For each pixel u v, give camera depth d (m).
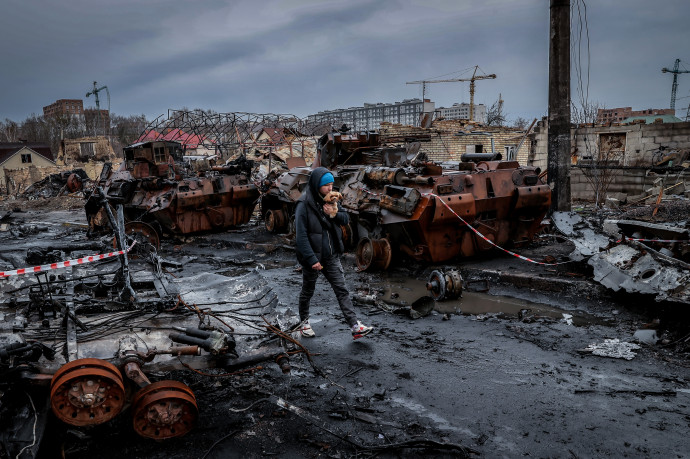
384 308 6.50
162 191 12.41
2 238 14.29
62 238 14.21
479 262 8.33
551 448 3.28
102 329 3.98
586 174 17.06
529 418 3.67
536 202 8.46
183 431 3.27
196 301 4.99
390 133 20.36
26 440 2.81
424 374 4.48
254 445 3.36
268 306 4.96
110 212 4.89
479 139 21.30
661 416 3.66
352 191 9.23
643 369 4.47
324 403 3.95
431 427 3.58
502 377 4.39
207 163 17.83
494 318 6.05
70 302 4.42
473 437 3.43
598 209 14.55
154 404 3.09
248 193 13.10
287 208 12.42
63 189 29.58
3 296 4.79
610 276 6.11
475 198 7.95
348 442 3.39
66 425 3.35
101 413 2.97
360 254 8.81
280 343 4.01
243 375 4.49
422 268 8.37
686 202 11.93
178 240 12.80
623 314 5.94
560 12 9.28
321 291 7.59
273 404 3.94
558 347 5.06
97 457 3.20
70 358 3.35
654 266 5.70
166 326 4.14
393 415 3.76
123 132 64.75
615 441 3.34
